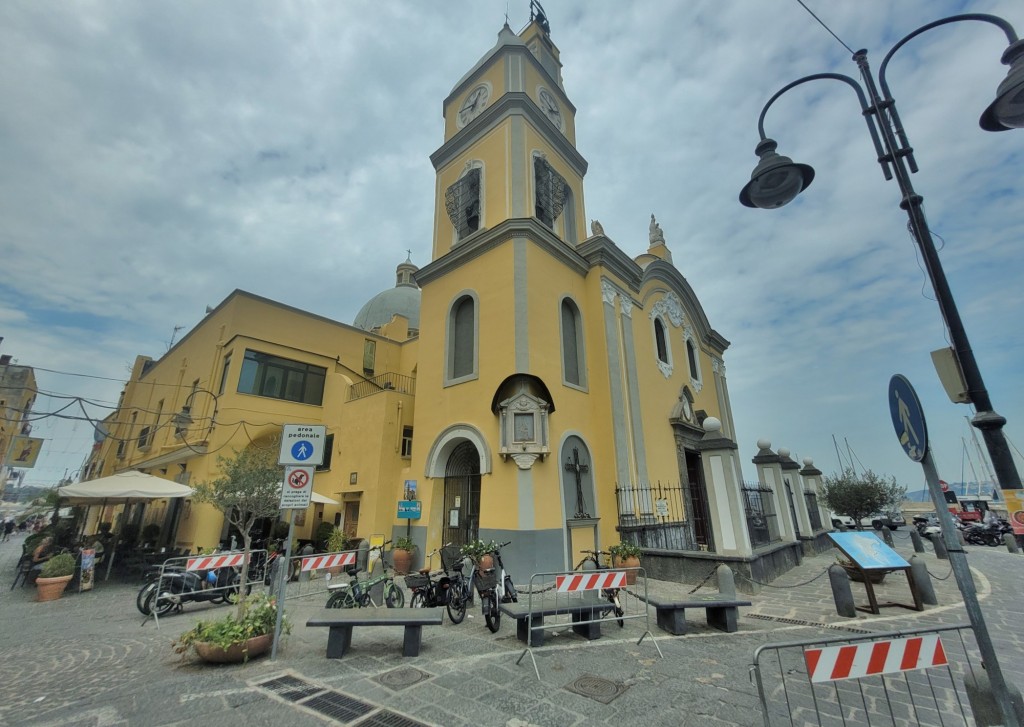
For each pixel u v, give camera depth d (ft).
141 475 44.39
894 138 15.40
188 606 31.94
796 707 14.82
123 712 14.56
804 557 50.93
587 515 39.52
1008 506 12.26
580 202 57.93
